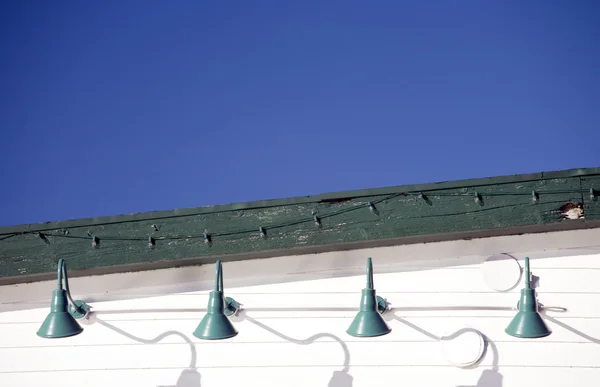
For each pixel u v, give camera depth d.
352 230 6.90
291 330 7.11
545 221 6.74
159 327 7.23
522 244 7.12
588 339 6.88
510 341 6.92
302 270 7.24
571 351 6.86
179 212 7.05
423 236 6.89
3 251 7.09
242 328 7.14
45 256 7.06
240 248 6.96
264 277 7.25
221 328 6.12
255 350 7.08
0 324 7.34
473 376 6.87
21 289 7.43
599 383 6.79
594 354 6.84
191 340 7.17
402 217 6.87
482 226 6.78
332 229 6.91
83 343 7.23
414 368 6.92
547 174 6.79
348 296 7.15
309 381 6.98
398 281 7.15
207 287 7.31
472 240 7.18
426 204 6.87
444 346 6.94
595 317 6.91
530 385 6.82
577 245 7.07
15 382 7.18
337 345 7.04
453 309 7.03
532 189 6.79
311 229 6.93
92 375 7.16
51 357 7.23
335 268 7.23
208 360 7.10
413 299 7.10
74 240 7.07
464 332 6.95
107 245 7.05
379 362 6.97
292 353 7.05
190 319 7.23
